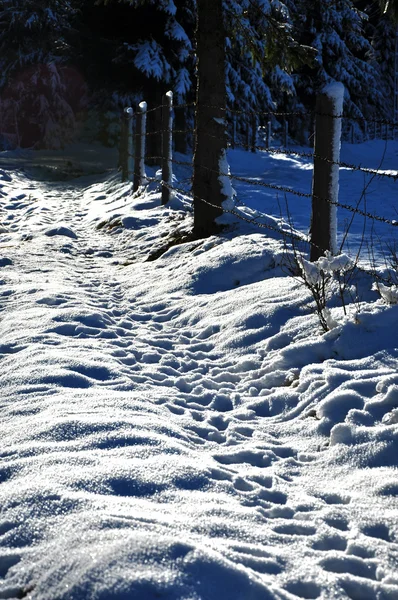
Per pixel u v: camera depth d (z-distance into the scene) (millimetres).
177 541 1910
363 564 2080
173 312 5848
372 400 3184
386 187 15492
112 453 2760
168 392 3924
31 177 19031
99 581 1752
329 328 4184
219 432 3318
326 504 2482
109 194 14234
